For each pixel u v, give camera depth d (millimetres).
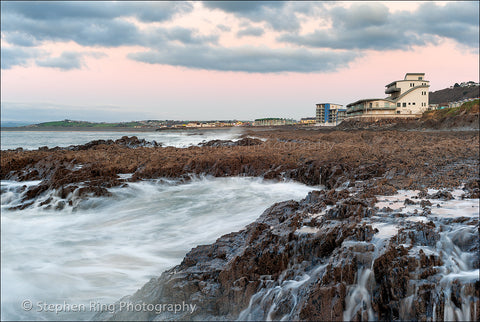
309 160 26000
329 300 7121
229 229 14836
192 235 14500
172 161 28578
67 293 10031
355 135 54062
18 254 12852
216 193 22312
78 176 22875
